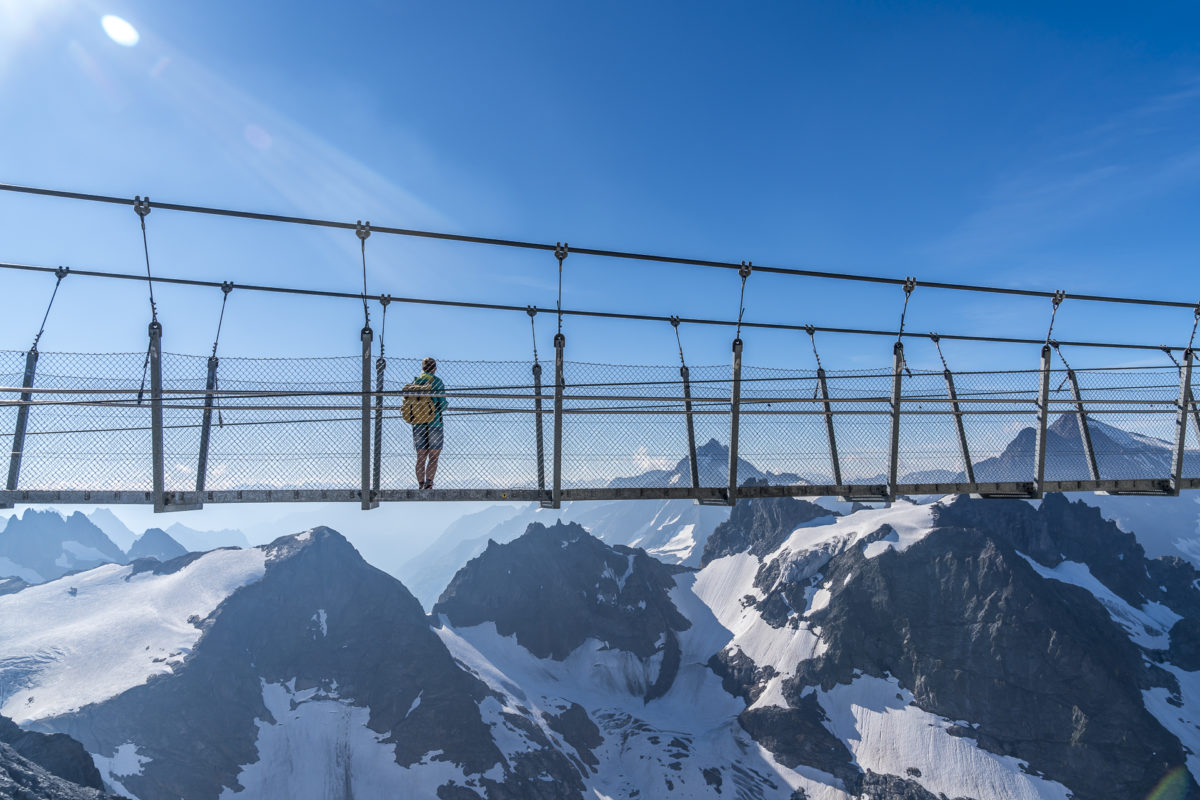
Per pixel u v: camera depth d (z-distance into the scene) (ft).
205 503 48.11
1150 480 60.39
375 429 49.80
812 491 54.13
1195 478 60.39
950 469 57.21
